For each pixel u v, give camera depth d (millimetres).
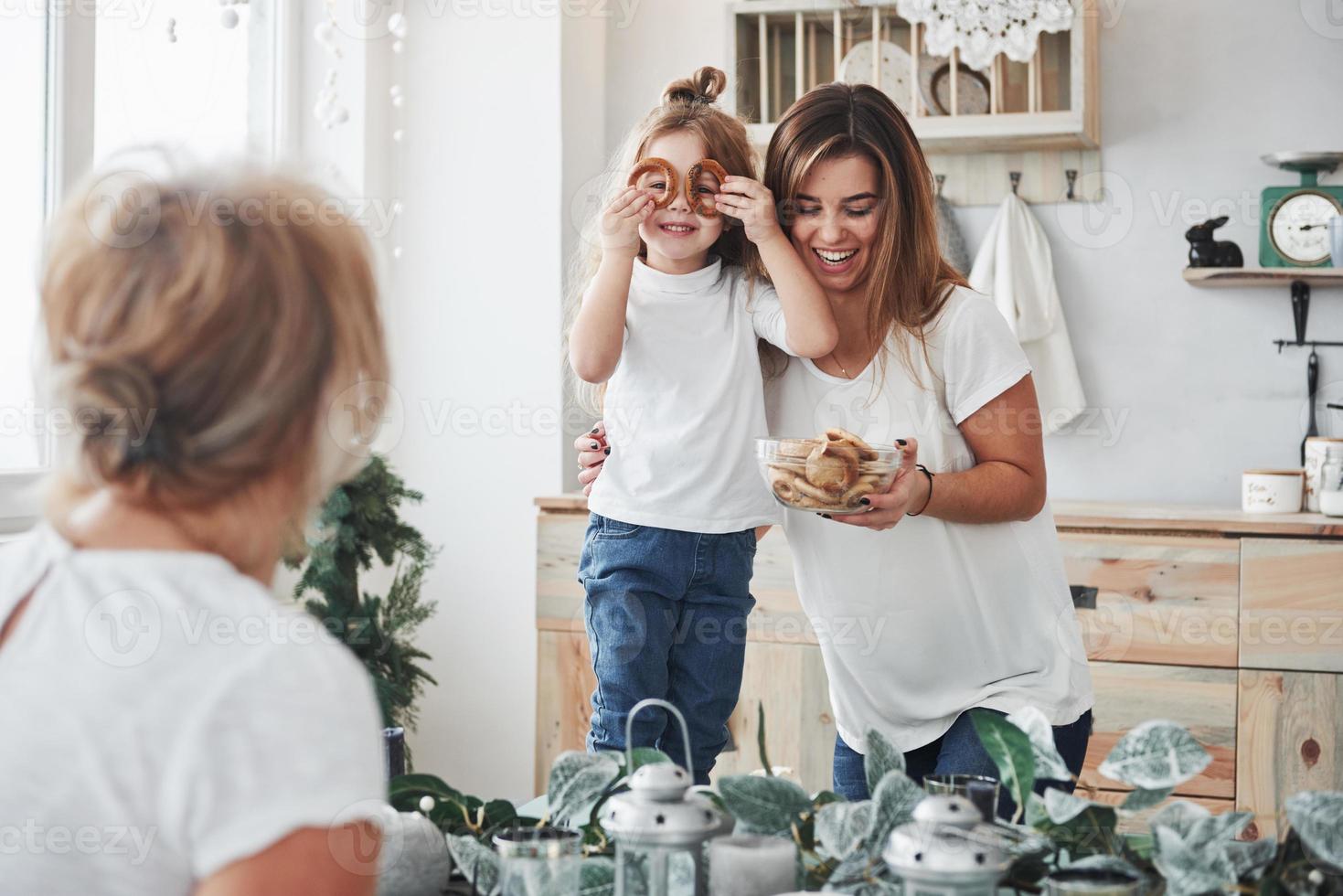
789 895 789
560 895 798
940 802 749
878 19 2609
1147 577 2271
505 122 2752
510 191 2754
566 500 2525
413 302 2809
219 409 580
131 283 577
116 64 2221
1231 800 2236
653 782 800
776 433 1459
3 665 571
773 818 866
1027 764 885
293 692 562
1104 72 2721
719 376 1423
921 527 1360
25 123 1995
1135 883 773
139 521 608
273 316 585
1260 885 786
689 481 1419
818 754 2385
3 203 1965
